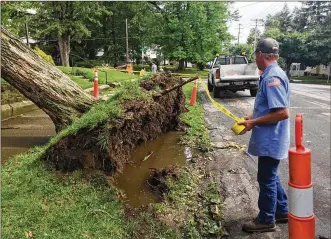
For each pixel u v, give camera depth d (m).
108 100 5.35
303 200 2.06
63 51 27.59
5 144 6.04
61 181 3.96
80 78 15.69
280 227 3.41
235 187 4.37
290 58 49.09
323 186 4.52
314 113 9.96
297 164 2.06
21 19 23.19
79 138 4.22
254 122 3.10
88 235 3.04
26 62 5.77
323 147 6.36
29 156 4.93
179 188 4.21
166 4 35.88
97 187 3.88
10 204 3.45
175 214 3.58
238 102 12.07
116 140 4.52
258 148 3.16
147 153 5.66
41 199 3.62
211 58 36.53
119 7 41.66
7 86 8.93
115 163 4.41
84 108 6.02
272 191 3.22
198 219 3.51
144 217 3.43
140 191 4.08
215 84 13.07
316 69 53.84
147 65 45.50
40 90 5.84
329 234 3.32
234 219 3.55
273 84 3.00
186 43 36.16
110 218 3.33
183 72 37.94
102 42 43.34
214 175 4.80
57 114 5.95
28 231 3.05
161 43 37.50
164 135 6.95
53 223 3.18
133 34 43.19
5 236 2.92
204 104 11.48
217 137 7.02
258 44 3.18
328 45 45.00
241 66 13.60
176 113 7.35
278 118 3.01
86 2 25.27
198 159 5.50
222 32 37.62
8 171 4.37
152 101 5.67
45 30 24.42
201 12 35.22
